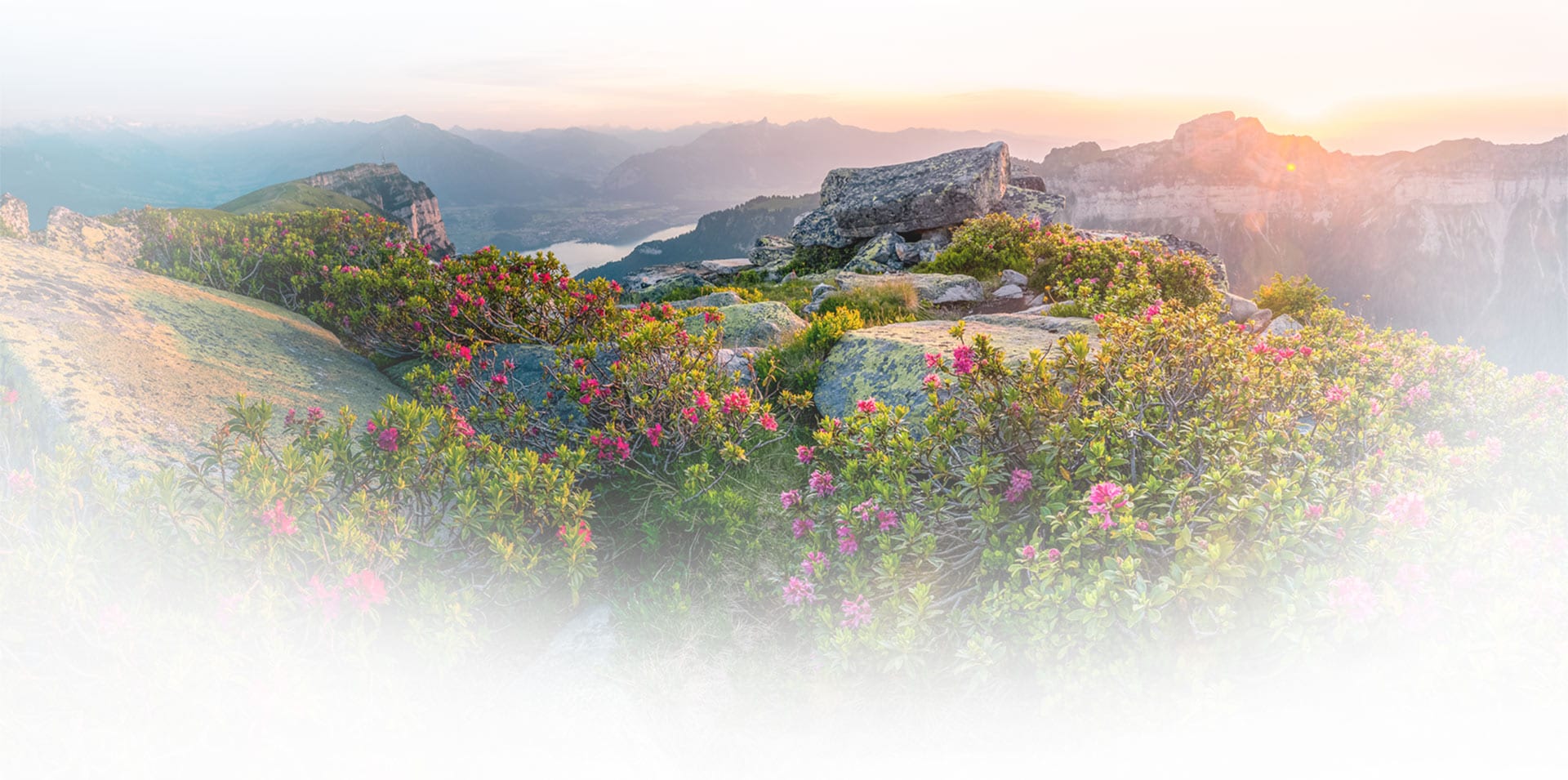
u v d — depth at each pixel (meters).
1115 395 6.45
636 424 8.00
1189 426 5.92
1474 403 7.36
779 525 7.33
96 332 7.68
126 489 5.77
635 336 8.66
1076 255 16.80
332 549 5.13
